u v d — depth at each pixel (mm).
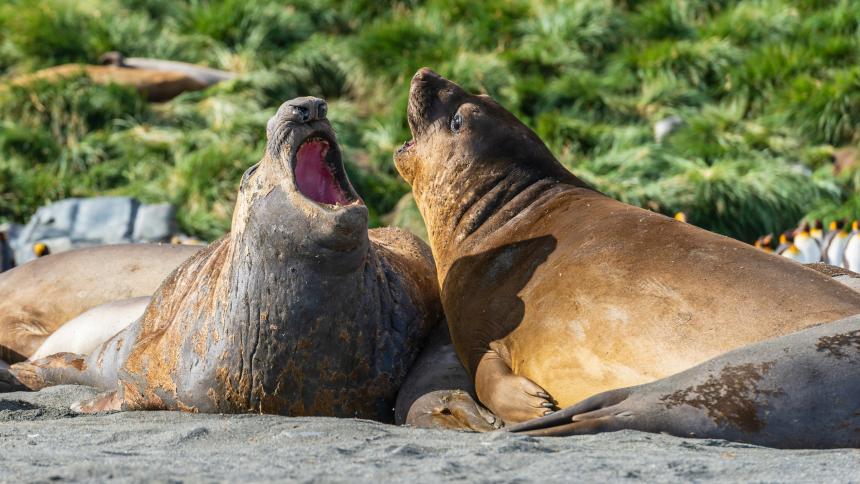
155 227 43156
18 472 10414
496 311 16047
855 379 11992
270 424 13703
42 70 56094
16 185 48375
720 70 55156
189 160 48375
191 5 64375
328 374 15805
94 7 62875
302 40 60438
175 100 54719
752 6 60031
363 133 51875
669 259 14352
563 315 14773
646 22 58969
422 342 17172
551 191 17672
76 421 15555
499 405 14781
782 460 11008
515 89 52844
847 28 56906
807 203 46156
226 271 16219
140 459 11367
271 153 15562
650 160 47438
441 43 56625
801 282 13555
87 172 50438
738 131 51500
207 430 13359
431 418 15164
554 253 15945
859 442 11898
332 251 15000
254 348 15664
